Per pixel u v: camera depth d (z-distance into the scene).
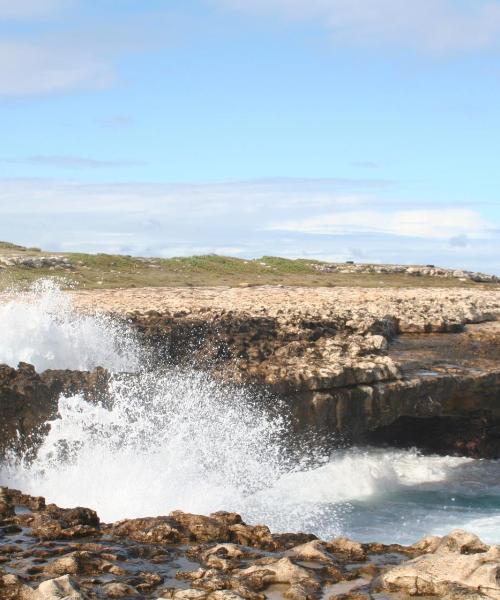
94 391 16.86
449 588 7.70
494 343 27.44
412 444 21.27
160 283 40.97
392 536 14.49
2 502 11.10
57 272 40.31
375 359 20.75
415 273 53.62
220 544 9.66
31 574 8.65
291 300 32.94
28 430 16.02
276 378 18.47
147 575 8.62
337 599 7.84
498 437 22.17
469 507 16.72
